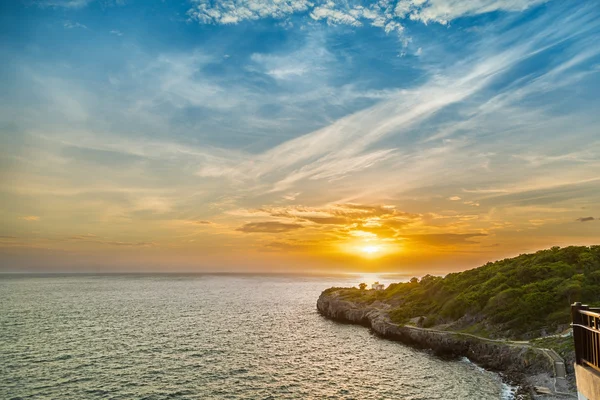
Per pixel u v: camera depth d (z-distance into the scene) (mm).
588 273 87625
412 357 74375
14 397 49000
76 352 73625
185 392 51969
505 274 101188
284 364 67562
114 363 66125
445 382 57344
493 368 65375
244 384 55625
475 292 96812
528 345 65812
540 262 102312
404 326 93250
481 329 81125
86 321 113812
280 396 50781
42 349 75625
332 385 55625
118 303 168250
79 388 52875
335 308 132625
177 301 181875
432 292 116500
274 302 185500
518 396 50500
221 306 163250
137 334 94062
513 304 81938
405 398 50250
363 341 91062
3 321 111250
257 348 80438
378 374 61781
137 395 50562
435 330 86625
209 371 62156
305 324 117062
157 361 67938
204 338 90438
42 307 148375
